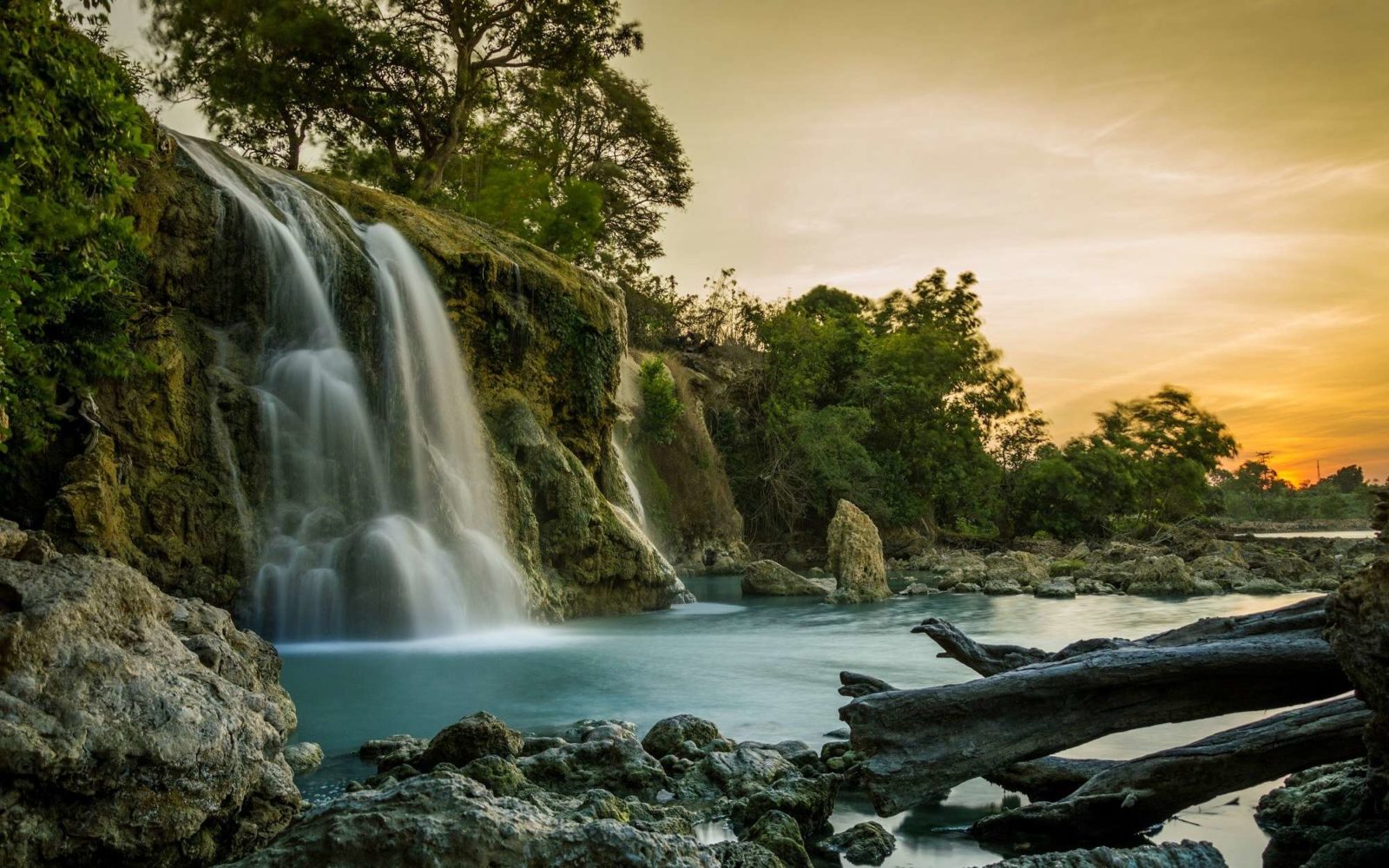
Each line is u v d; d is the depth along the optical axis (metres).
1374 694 5.28
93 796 4.73
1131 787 6.62
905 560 52.94
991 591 31.88
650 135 59.53
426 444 23.34
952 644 8.45
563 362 28.77
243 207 21.77
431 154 39.12
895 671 14.32
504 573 22.48
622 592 26.78
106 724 4.83
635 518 31.30
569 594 25.20
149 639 5.66
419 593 20.23
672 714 11.16
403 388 23.38
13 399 11.54
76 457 16.56
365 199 26.86
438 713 11.43
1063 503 75.06
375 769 8.58
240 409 20.17
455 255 26.14
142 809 4.87
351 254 23.81
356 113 38.44
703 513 49.56
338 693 12.95
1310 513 145.00
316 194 25.28
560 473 26.09
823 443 55.94
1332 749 6.27
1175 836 6.61
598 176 59.84
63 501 16.08
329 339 22.73
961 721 6.78
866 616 24.30
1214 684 6.79
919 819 7.09
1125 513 82.00
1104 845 6.24
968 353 73.44
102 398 17.80
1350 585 5.32
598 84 57.59
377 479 22.16
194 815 5.04
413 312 24.66
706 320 66.00
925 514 65.12
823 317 77.38
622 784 7.65
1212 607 25.83
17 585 5.20
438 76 39.22
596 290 30.56
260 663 9.43
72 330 16.23
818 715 11.02
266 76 36.19
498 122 47.81
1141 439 89.94
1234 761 6.41
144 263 19.92
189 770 5.05
